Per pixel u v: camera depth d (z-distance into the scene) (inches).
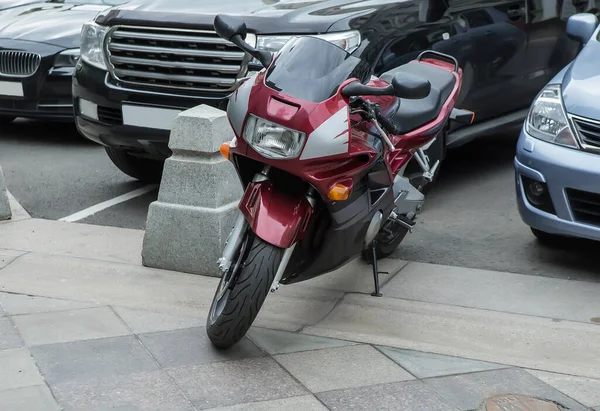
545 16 300.8
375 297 192.9
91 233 230.8
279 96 150.0
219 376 157.8
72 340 169.3
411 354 168.6
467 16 266.8
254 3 245.8
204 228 200.5
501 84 284.7
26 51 330.3
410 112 188.9
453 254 221.6
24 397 148.3
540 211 207.6
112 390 151.6
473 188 276.8
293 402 150.0
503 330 178.2
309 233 163.6
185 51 233.3
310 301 191.2
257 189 158.9
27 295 190.9
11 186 279.7
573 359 168.6
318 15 231.0
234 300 154.8
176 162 202.2
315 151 148.6
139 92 238.5
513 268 212.8
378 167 166.9
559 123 204.8
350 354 167.8
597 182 195.9
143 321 179.0
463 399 152.5
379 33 234.1
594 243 229.1
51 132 360.2
